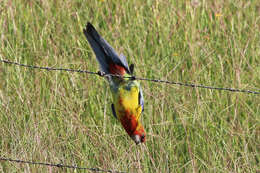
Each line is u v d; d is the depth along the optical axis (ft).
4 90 44.32
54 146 38.96
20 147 38.47
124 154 38.60
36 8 53.83
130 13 53.06
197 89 43.14
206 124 41.63
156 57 48.75
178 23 52.19
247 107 43.83
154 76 45.65
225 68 48.11
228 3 55.36
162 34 50.90
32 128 39.68
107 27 53.21
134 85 34.30
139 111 34.22
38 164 37.78
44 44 49.26
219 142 41.32
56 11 53.31
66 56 47.65
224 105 44.14
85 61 46.88
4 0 52.90
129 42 50.67
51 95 42.65
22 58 47.34
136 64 46.11
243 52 48.49
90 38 33.47
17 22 51.57
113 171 36.22
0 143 40.68
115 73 34.42
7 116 41.04
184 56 48.16
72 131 40.52
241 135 40.98
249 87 44.98
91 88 44.42
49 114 41.78
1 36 48.65
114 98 34.55
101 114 43.16
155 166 38.99
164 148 39.60
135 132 34.27
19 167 37.58
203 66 46.83
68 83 44.62
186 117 41.68
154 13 52.19
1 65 45.47
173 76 45.68
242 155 39.99
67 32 51.65
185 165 39.47
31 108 41.24
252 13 54.49
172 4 54.65
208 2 55.67
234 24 53.47
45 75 44.65
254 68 47.60
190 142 41.42
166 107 42.47
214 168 38.22
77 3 55.77
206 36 50.80
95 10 54.29
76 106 43.01
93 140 40.01
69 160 38.81
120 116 34.40
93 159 39.75
